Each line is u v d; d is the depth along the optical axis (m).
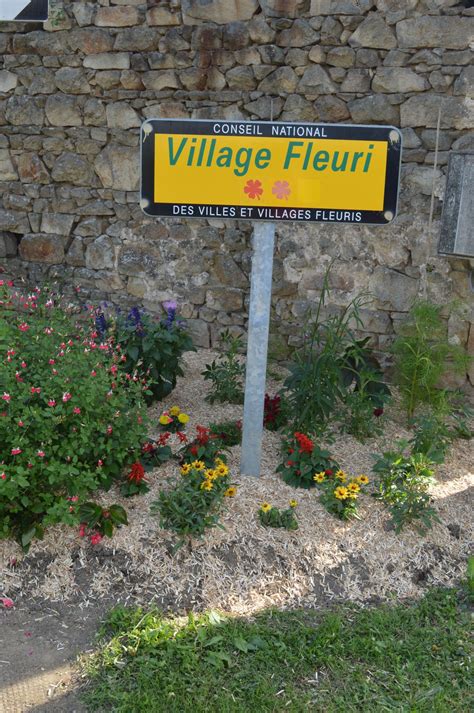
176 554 3.62
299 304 5.72
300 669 3.09
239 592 3.52
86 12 5.78
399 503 3.93
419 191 5.22
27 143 6.29
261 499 4.00
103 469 3.88
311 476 4.15
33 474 3.55
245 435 4.14
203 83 5.63
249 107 5.56
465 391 5.31
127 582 3.51
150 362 4.83
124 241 6.18
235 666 3.08
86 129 6.06
